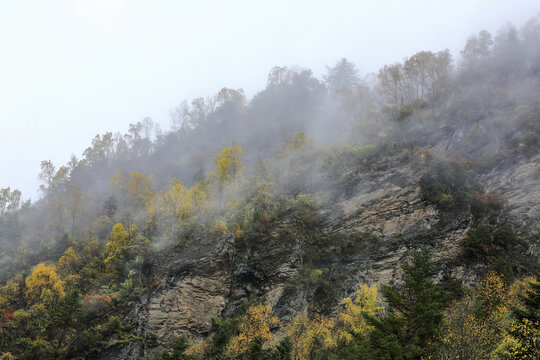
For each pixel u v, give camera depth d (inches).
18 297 1742.1
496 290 1165.1
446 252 1640.0
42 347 1425.9
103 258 2027.6
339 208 2048.5
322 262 1835.6
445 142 2212.1
